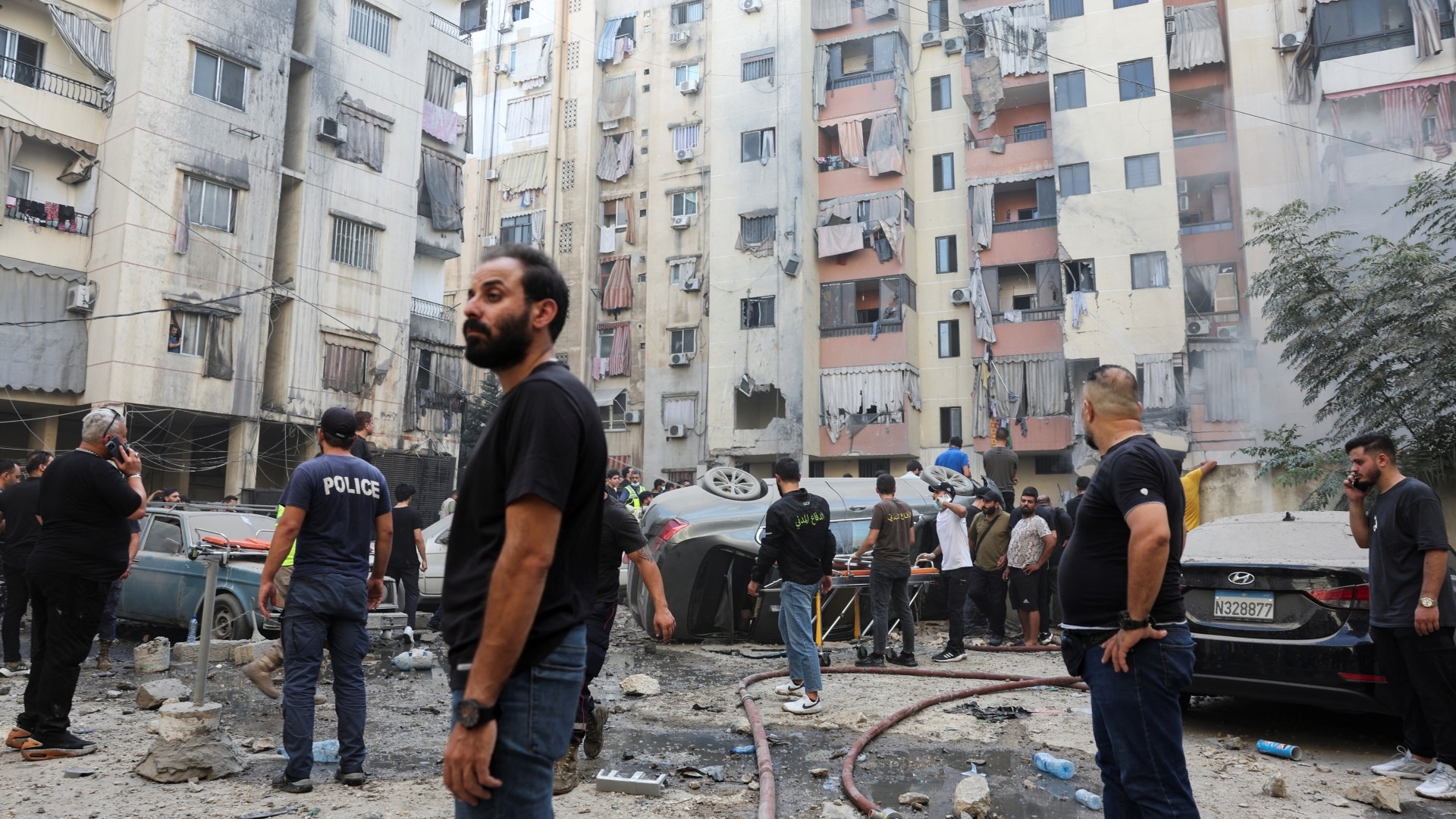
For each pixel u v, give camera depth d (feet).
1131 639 9.14
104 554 15.78
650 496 49.98
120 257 63.67
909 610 27.22
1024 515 30.63
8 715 19.24
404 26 85.10
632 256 105.81
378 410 79.71
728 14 99.19
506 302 6.55
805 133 94.32
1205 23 83.10
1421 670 14.79
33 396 62.28
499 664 5.87
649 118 107.14
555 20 112.16
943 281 93.30
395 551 31.24
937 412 91.30
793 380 89.81
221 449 75.10
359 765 14.47
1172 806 9.03
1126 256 81.25
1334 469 42.50
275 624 28.63
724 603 32.48
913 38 97.86
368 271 80.02
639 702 21.62
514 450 6.19
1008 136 93.45
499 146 112.57
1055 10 87.86
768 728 18.86
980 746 17.43
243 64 71.00
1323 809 13.73
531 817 6.11
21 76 63.98
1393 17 70.64
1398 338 40.42
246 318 69.82
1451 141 66.95
